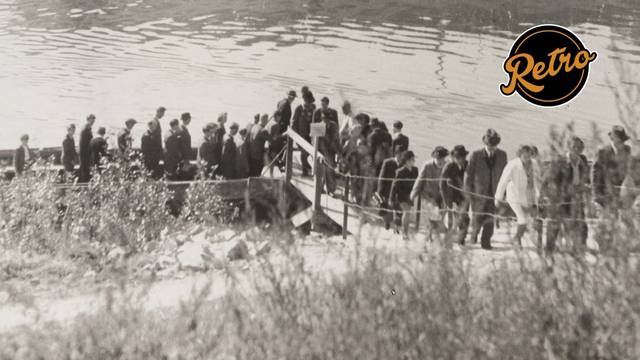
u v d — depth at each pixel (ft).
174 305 75.61
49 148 164.96
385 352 50.65
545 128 254.27
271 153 161.48
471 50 365.61
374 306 52.11
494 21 433.07
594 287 49.26
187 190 125.59
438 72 325.42
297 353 51.37
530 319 50.44
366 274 53.93
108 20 417.28
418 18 441.27
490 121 263.90
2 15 424.05
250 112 270.87
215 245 104.01
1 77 299.38
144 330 55.93
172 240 109.09
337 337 51.34
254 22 421.18
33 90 286.46
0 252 101.71
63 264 95.71
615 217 48.57
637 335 47.96
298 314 52.85
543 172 52.80
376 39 386.52
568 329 49.24
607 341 48.34
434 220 110.73
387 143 140.56
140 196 115.24
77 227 108.58
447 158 155.22
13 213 112.47
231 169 156.87
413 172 125.90
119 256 97.50
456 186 116.78
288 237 57.77
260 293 54.54
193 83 302.45
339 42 377.71
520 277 53.88
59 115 259.39
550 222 51.62
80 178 150.82
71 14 429.79
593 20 427.33
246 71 322.34
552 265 50.98
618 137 83.82
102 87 293.43
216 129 155.53
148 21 417.69
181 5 461.78
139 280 84.99
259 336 52.80
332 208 138.10
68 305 79.10
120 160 125.59
